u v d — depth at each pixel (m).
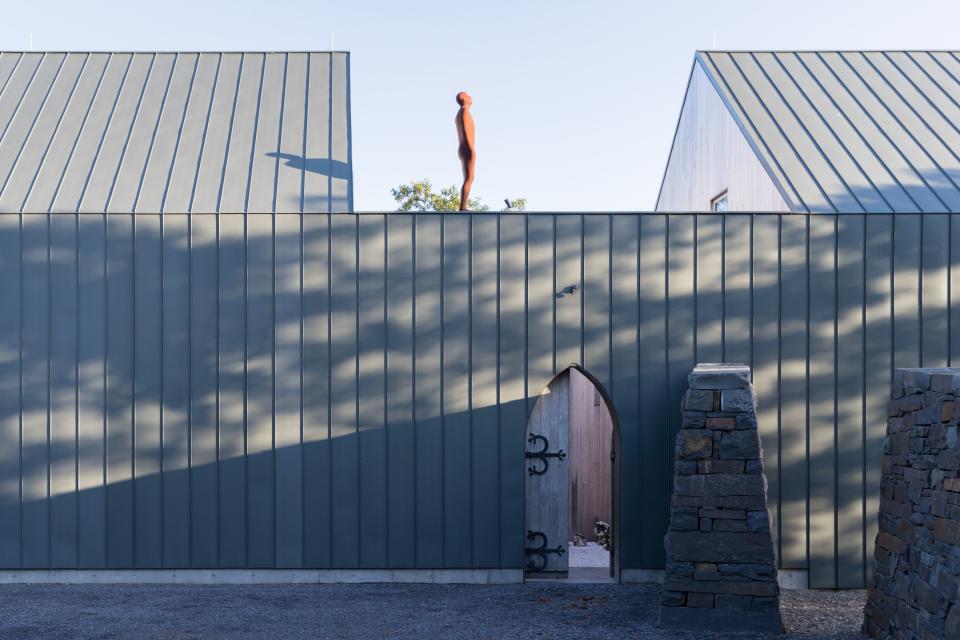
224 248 9.30
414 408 9.28
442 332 9.32
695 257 9.34
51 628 7.46
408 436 9.27
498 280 9.34
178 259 9.27
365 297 9.32
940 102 11.84
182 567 9.16
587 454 13.69
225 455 9.21
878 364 9.24
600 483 13.11
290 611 8.06
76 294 9.23
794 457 9.20
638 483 9.27
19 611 8.02
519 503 9.27
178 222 9.29
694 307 9.33
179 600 8.45
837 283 9.29
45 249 9.25
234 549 9.17
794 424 9.23
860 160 10.43
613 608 8.16
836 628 7.50
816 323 9.28
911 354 9.24
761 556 7.31
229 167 10.09
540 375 9.32
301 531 9.20
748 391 7.43
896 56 13.11
